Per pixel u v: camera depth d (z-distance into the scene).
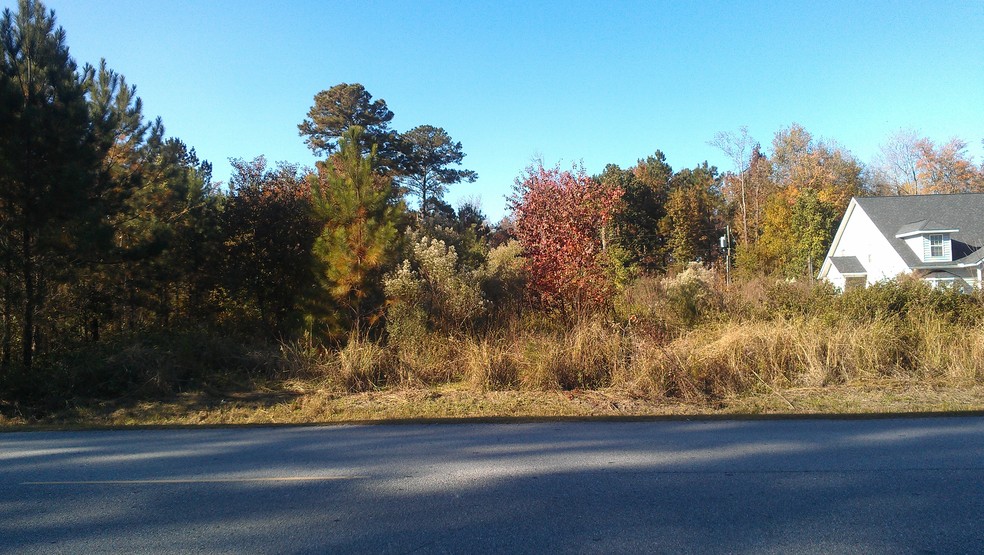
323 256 14.32
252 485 6.33
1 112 11.69
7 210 12.27
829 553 4.48
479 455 7.46
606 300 15.53
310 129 38.12
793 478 6.25
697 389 11.54
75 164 12.30
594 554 4.50
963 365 12.51
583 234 15.81
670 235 50.41
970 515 5.16
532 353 13.02
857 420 9.36
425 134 44.94
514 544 4.70
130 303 14.98
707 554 4.48
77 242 12.38
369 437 8.69
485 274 18.11
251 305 17.27
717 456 7.21
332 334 14.19
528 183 16.19
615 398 11.38
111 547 4.81
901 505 5.41
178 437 8.98
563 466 6.87
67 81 12.77
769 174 57.34
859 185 56.62
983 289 15.52
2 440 8.99
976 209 34.34
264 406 11.34
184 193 16.81
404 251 17.02
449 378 13.31
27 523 5.34
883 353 12.98
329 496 5.92
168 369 12.73
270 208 17.08
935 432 8.35
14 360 12.92
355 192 14.48
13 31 12.52
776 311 15.85
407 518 5.29
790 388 11.95
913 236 33.25
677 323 15.59
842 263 36.88
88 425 10.07
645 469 6.69
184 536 5.00
